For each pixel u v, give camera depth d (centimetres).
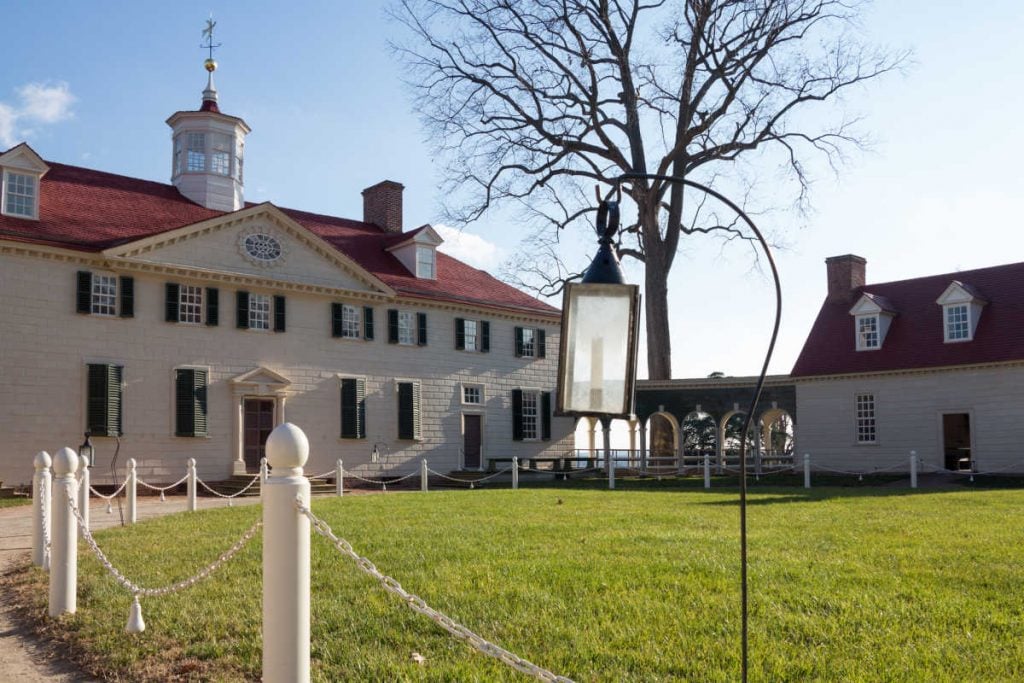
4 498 2441
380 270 3641
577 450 4162
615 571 920
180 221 3148
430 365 3641
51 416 2633
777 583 855
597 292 360
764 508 1730
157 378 2856
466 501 2022
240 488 2862
